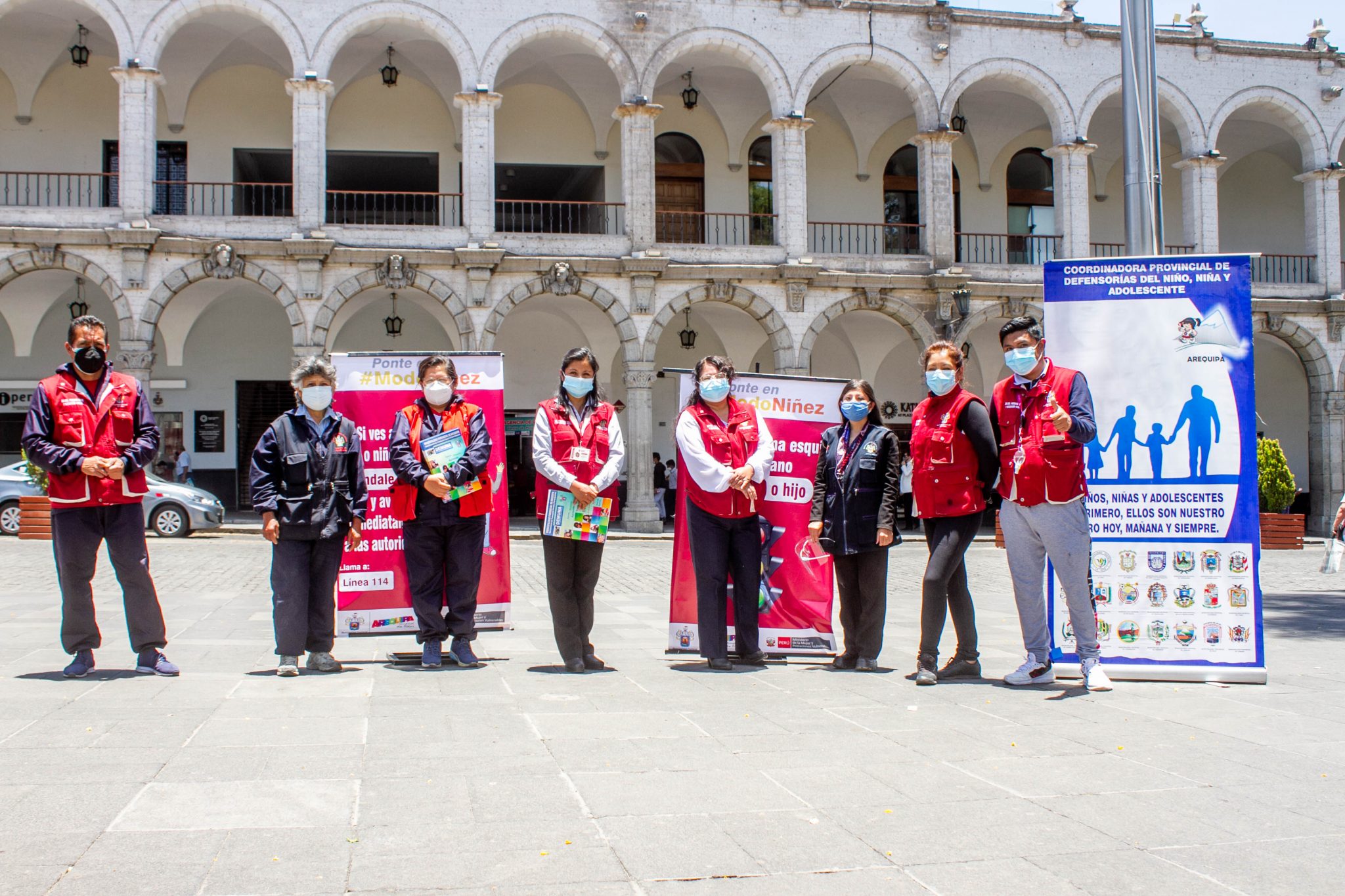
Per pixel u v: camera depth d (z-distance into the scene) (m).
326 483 7.21
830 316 26.44
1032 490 6.91
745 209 29.06
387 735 5.31
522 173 28.73
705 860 3.61
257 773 4.57
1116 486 7.46
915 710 6.15
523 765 4.76
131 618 7.00
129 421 6.98
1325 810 4.24
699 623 7.67
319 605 7.30
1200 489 7.37
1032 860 3.65
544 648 8.72
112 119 26.81
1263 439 23.12
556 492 7.41
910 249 30.41
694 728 5.56
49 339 27.23
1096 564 7.46
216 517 21.89
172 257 23.39
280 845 3.69
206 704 6.02
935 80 26.86
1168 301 7.45
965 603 7.37
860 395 7.59
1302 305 28.61
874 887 3.40
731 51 26.09
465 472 7.38
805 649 8.02
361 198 28.53
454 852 3.65
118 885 3.30
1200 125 28.23
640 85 25.42
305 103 23.94
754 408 7.85
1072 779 4.65
